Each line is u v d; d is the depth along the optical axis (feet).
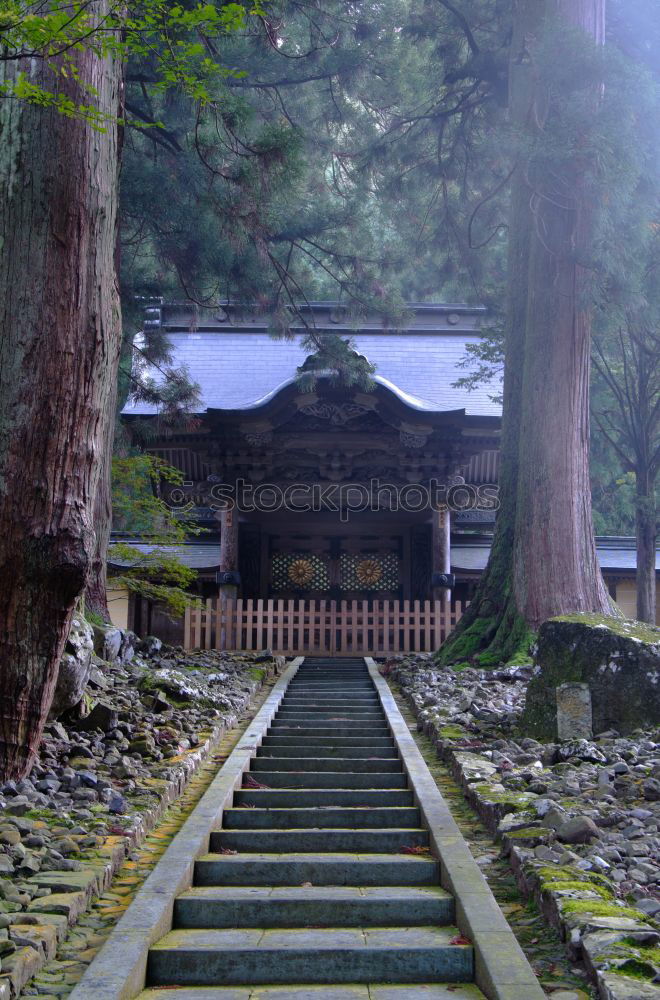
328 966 15.29
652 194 43.57
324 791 25.16
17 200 21.38
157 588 48.06
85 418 21.42
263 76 59.00
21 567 20.68
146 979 15.05
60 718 27.37
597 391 67.67
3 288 21.22
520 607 43.70
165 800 23.00
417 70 60.85
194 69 38.99
